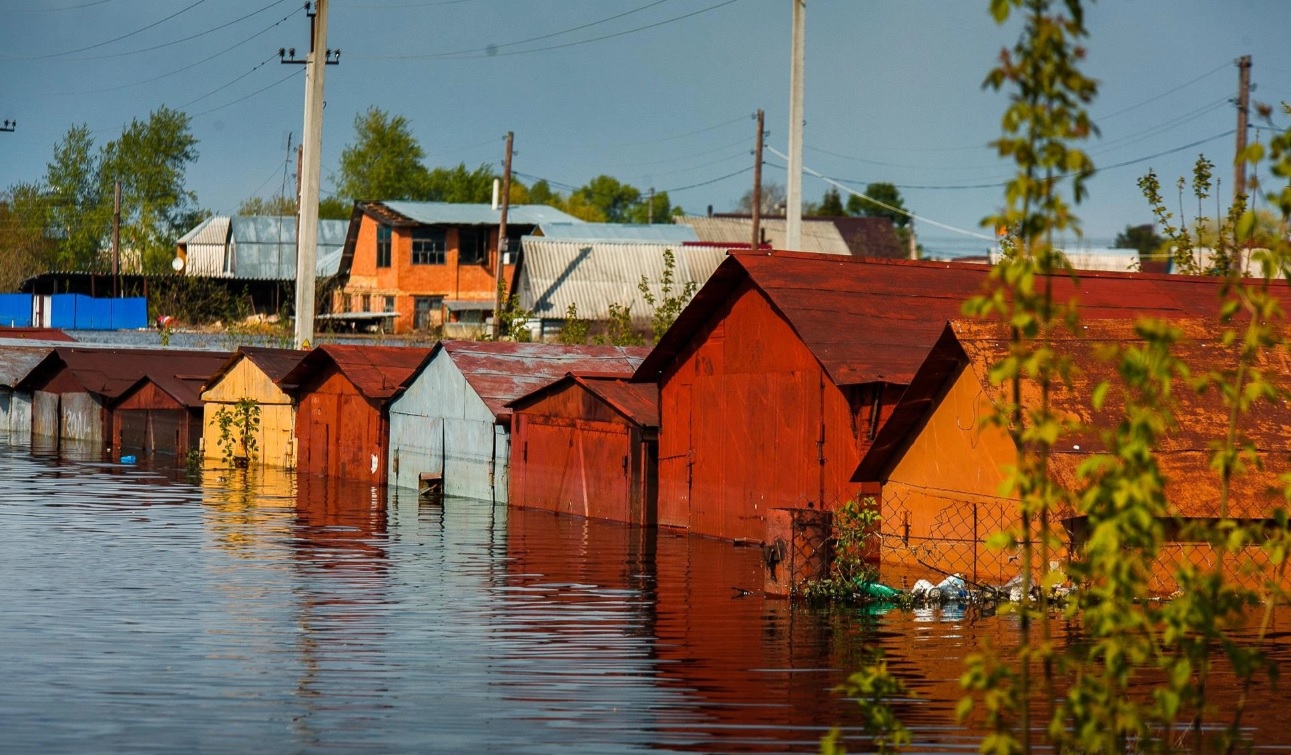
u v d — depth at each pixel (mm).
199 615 25516
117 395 74625
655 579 30781
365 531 39500
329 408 60500
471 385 50688
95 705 18891
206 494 50188
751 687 20266
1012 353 11922
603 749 17109
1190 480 25812
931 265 39312
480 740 17438
